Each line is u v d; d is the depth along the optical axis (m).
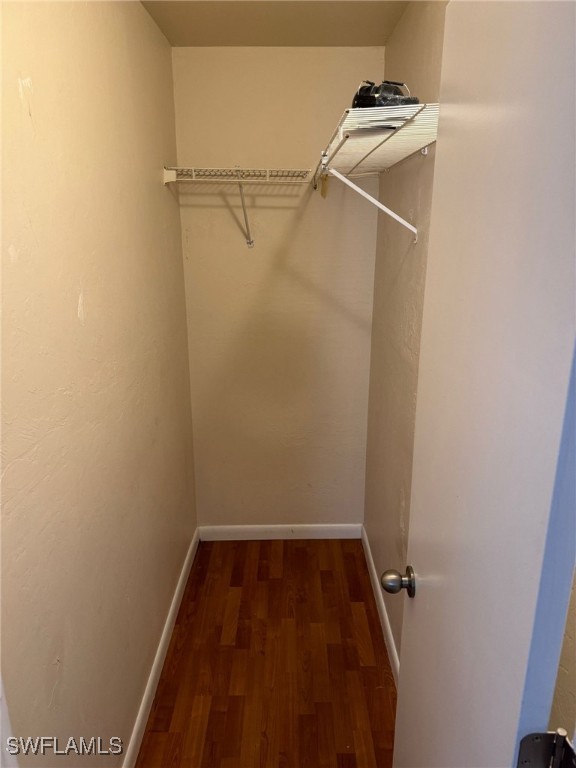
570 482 0.47
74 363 1.11
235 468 2.68
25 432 0.90
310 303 2.44
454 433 0.78
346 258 2.37
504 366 0.59
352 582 2.43
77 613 1.14
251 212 2.31
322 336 2.48
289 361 2.52
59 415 1.04
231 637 2.09
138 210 1.63
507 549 0.57
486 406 0.65
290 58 2.13
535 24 0.52
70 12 1.10
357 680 1.89
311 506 2.75
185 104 2.17
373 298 2.42
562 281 0.46
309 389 2.56
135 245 1.59
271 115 2.19
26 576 0.90
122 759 1.48
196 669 1.94
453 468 0.78
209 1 1.68
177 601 2.22
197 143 2.22
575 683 0.63
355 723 1.73
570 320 0.45
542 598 0.50
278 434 2.63
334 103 2.18
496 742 0.60
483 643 0.65
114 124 1.39
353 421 2.61
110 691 1.37
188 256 2.36
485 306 0.65
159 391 1.91
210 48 2.11
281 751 1.63
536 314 0.51
